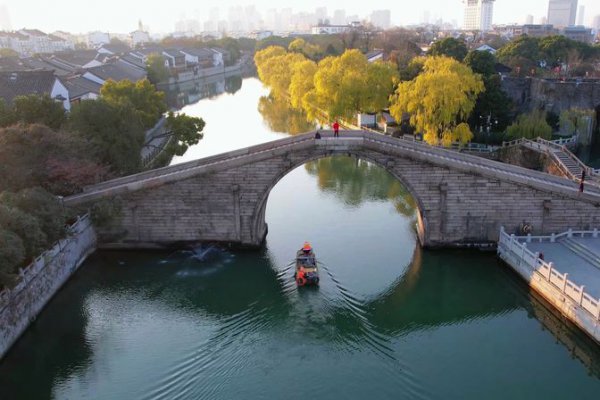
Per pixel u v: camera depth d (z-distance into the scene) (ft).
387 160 135.13
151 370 96.94
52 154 132.05
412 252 145.18
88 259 137.90
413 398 89.15
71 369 98.58
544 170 195.11
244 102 409.90
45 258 115.14
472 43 555.69
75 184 134.31
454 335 109.19
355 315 114.93
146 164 193.98
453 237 139.74
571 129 233.35
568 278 112.98
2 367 97.45
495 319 115.96
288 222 167.22
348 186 205.67
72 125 151.12
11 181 122.62
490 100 237.66
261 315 114.73
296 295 123.03
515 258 127.65
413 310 118.32
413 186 136.77
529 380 95.04
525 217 136.15
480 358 101.09
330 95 252.62
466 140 205.05
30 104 153.79
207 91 479.00
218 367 96.99
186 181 136.98
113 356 101.50
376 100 248.73
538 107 260.83
